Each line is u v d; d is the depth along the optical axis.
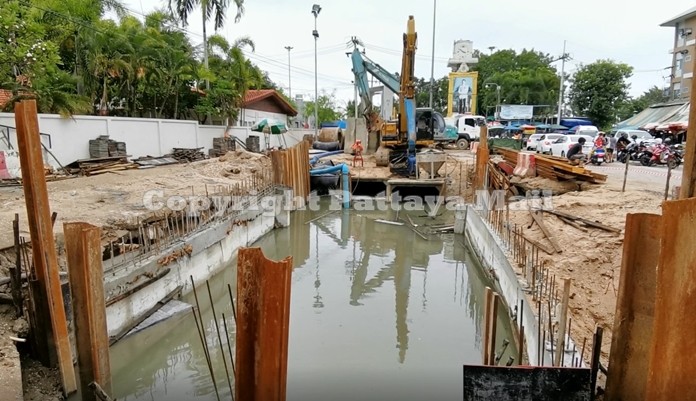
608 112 48.97
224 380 6.09
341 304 8.70
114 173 15.06
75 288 4.68
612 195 11.89
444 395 5.59
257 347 3.80
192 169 16.92
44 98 15.13
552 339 4.80
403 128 20.34
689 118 2.95
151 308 7.23
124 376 6.23
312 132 39.41
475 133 31.53
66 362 4.89
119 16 21.34
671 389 2.75
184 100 25.31
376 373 6.12
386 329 7.56
